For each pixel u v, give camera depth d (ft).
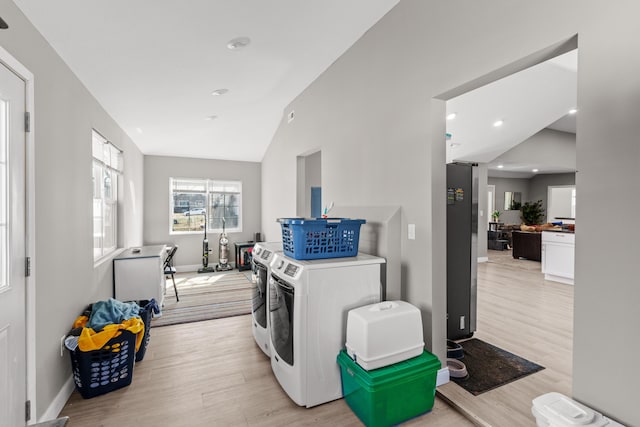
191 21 7.36
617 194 4.17
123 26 6.97
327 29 8.93
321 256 7.24
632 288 4.04
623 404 4.12
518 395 6.67
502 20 5.59
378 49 8.72
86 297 8.54
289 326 6.70
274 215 18.53
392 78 8.21
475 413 6.06
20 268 5.24
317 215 17.70
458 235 9.11
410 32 7.63
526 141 24.48
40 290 5.89
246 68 10.32
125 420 6.17
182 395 6.99
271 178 19.08
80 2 5.91
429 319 7.08
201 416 6.28
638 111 3.97
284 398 6.87
